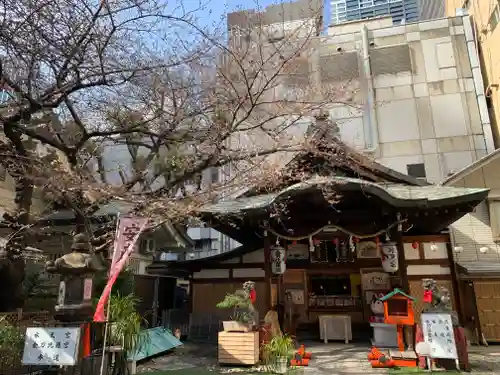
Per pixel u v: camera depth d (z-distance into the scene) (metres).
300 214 12.37
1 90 8.34
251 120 9.91
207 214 10.98
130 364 7.90
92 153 10.36
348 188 10.36
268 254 11.84
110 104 9.91
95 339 7.16
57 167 8.68
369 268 14.48
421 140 19.80
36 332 6.08
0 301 10.43
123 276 11.58
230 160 8.98
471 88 20.19
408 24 22.09
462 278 12.09
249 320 9.76
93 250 7.53
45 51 8.05
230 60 9.23
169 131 9.29
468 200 10.31
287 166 10.31
